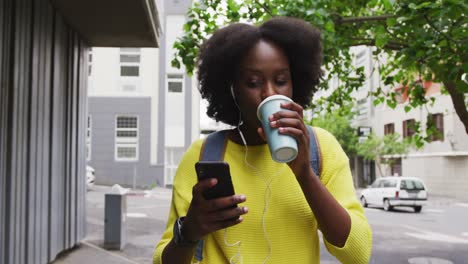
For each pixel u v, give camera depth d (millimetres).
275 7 6012
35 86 5707
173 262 1256
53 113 6457
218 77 1555
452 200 25000
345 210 1266
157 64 25172
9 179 4844
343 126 33250
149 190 23672
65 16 6977
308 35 1510
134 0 6262
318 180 1217
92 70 24828
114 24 7414
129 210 15406
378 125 34188
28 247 5422
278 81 1385
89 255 7316
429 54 4789
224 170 1107
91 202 17156
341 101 8422
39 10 5832
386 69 8367
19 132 5141
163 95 25188
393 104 7887
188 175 1533
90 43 8562
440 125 27266
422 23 4535
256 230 1392
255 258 1382
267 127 1167
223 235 1398
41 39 5941
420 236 11961
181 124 25328
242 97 1403
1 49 4637
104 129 24828
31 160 5539
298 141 1156
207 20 6438
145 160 25000
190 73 6520
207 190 1118
